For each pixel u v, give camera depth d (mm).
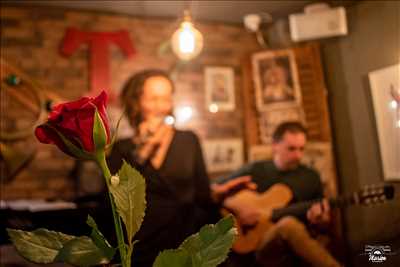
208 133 2607
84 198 1884
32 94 2283
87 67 2402
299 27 2152
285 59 2389
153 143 1666
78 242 663
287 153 2082
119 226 684
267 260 1848
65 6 2355
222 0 2219
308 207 1848
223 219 686
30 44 2309
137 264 1327
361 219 1534
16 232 653
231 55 2686
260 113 2447
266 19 2467
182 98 2574
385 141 1527
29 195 2234
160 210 1456
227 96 2664
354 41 1896
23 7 2311
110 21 2461
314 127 2217
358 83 1861
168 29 2555
